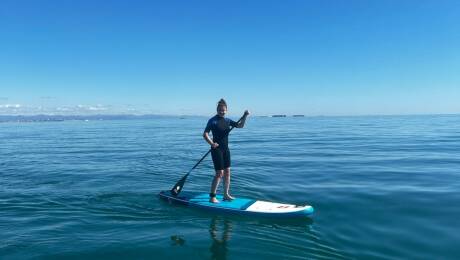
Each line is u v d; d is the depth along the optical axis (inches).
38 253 223.8
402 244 233.8
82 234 255.8
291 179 447.8
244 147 916.0
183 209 316.2
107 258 217.0
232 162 617.0
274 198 355.6
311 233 255.9
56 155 789.2
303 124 3034.0
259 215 291.6
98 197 361.4
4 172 537.0
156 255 220.8
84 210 316.5
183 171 539.5
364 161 600.7
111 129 2559.1
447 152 716.7
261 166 563.2
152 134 1755.7
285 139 1205.7
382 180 426.6
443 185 391.5
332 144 962.7
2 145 1111.0
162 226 272.4
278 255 219.9
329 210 309.0
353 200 336.8
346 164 566.9
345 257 216.5
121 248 230.7
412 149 789.2
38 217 296.8
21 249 229.8
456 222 271.7
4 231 262.5
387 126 2272.4
